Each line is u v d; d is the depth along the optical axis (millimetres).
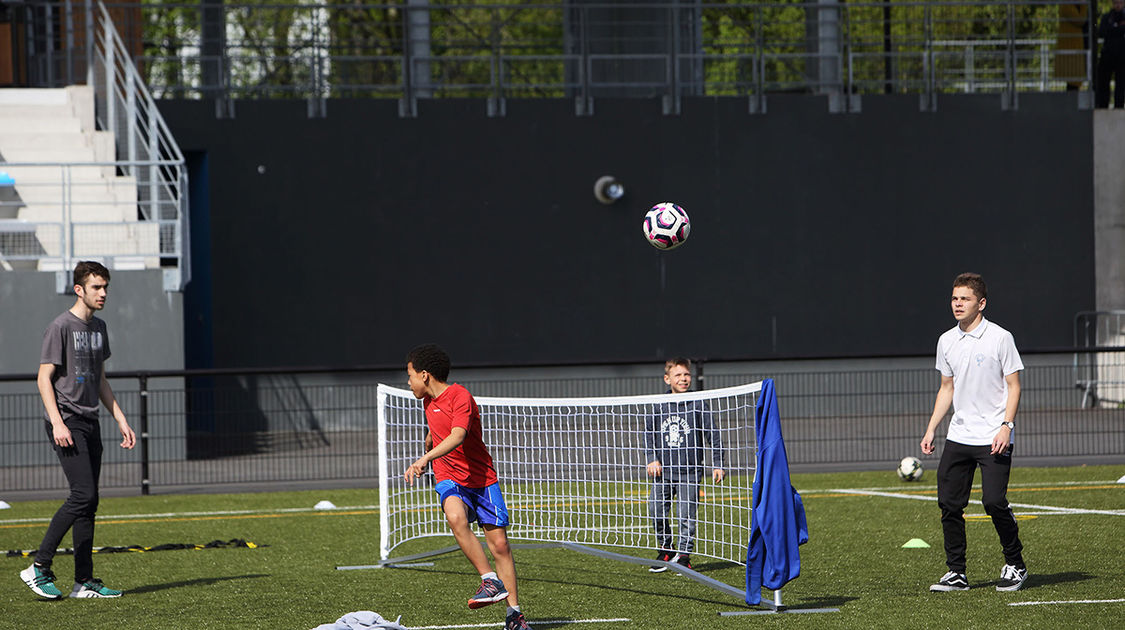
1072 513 18516
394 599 13133
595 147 35125
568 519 18297
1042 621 11594
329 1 53844
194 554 16172
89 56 34625
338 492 22594
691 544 14438
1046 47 40812
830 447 27172
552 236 35000
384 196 34281
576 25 38625
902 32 43156
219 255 33594
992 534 16953
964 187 36406
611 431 15633
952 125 36344
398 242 34375
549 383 34594
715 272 35562
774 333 35750
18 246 29312
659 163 35375
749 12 58812
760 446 12297
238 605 12812
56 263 29172
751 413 26547
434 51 56250
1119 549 15500
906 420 28141
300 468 25688
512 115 34812
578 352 35094
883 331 36125
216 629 11680
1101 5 48188
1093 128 36844
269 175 33781
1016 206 36594
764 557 12250
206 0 35875
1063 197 36750
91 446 13320
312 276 34000
